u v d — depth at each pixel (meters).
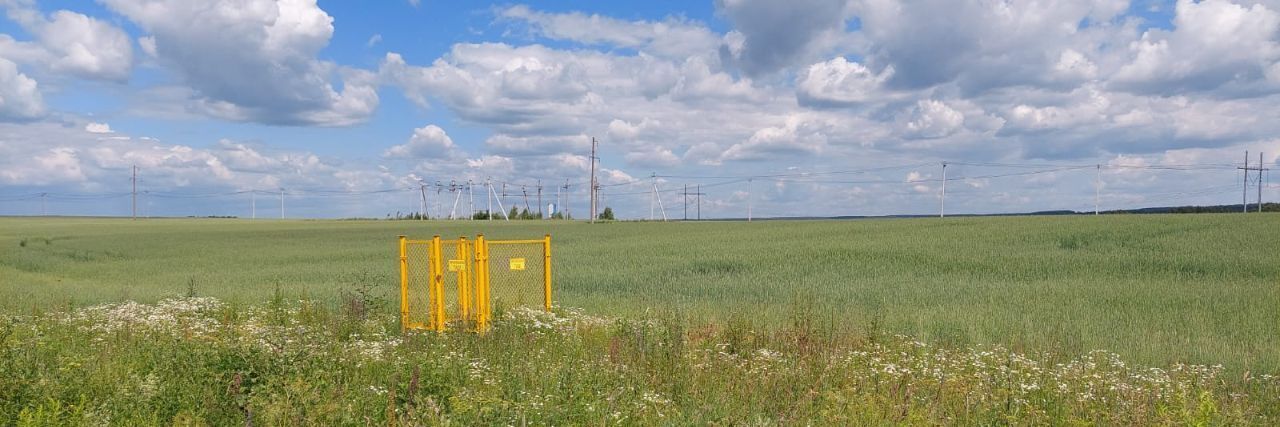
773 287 25.55
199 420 7.56
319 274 31.83
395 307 18.91
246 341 10.80
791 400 9.00
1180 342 15.05
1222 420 8.32
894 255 34.47
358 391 8.81
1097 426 8.34
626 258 36.34
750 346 12.95
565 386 8.91
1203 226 44.03
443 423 7.20
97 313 16.66
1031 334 15.76
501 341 13.14
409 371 9.46
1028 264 31.12
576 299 21.91
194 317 16.47
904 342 14.06
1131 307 20.23
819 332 13.23
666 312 16.05
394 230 79.38
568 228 76.38
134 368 9.84
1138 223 47.19
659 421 8.18
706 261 33.78
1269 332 16.41
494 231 71.62
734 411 8.52
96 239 65.69
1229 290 23.28
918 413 8.50
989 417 8.59
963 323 17.23
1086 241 38.78
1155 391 9.62
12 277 31.78
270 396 7.79
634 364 10.66
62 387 8.40
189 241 61.50
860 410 8.58
